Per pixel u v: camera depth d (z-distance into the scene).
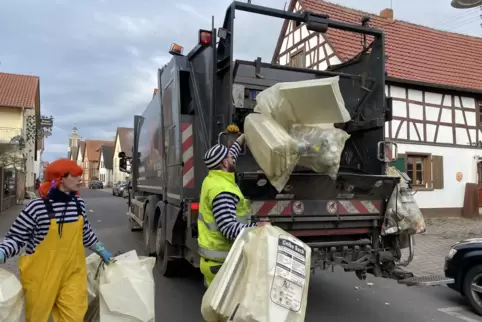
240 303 2.58
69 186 3.02
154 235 7.21
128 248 9.05
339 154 3.89
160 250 6.51
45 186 3.00
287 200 4.48
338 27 4.99
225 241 3.21
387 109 5.11
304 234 4.67
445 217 15.28
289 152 3.54
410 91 15.03
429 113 15.30
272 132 3.65
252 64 5.38
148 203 7.62
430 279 4.55
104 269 3.15
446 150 15.48
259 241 2.70
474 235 11.25
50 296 2.91
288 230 4.58
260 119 3.81
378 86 5.21
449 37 18.50
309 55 16.61
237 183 4.05
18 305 2.74
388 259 4.79
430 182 15.28
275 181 3.70
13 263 7.57
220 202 3.12
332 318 4.95
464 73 16.59
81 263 3.09
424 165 15.37
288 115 3.87
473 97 16.12
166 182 6.39
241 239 2.80
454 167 15.59
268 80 5.74
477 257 5.16
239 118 5.38
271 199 4.40
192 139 5.50
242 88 5.34
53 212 2.94
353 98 5.64
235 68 5.26
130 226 11.69
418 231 4.89
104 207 21.12
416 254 8.73
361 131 5.46
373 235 5.05
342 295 5.90
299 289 2.67
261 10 4.43
